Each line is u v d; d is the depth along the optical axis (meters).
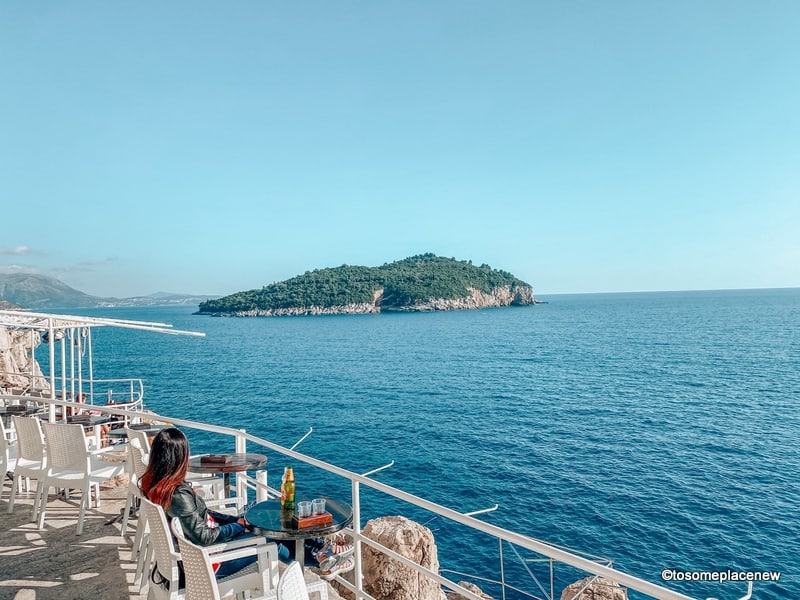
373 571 7.55
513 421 31.66
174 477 3.93
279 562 4.55
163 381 47.69
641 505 18.41
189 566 3.24
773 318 131.62
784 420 30.91
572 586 8.71
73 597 4.81
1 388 15.69
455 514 3.15
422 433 28.88
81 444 6.16
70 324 11.66
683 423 30.56
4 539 6.02
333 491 19.86
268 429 29.78
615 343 81.25
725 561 14.62
